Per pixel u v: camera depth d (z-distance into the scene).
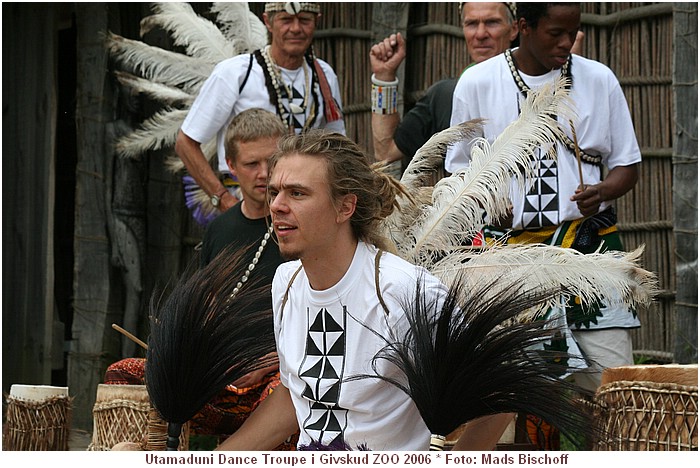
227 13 6.37
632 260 3.58
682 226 6.09
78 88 7.21
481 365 2.73
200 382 3.01
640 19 6.39
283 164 2.87
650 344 6.38
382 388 2.92
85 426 7.15
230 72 5.39
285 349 3.07
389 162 5.57
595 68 4.65
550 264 3.45
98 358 7.19
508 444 4.30
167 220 7.27
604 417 3.52
